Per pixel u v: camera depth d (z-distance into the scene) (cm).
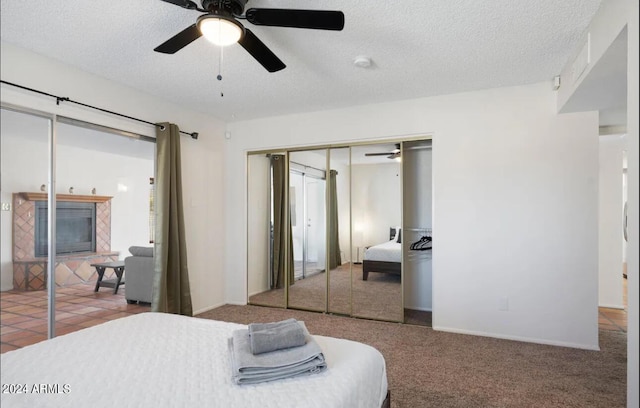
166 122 356
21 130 268
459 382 242
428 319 382
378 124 382
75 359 153
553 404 215
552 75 305
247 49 207
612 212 452
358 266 404
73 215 431
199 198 416
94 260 448
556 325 313
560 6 205
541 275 318
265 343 148
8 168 265
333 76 309
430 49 259
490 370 261
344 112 398
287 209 437
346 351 166
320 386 132
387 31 234
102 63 283
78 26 228
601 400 220
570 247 311
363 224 402
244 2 181
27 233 277
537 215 320
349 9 209
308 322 377
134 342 173
